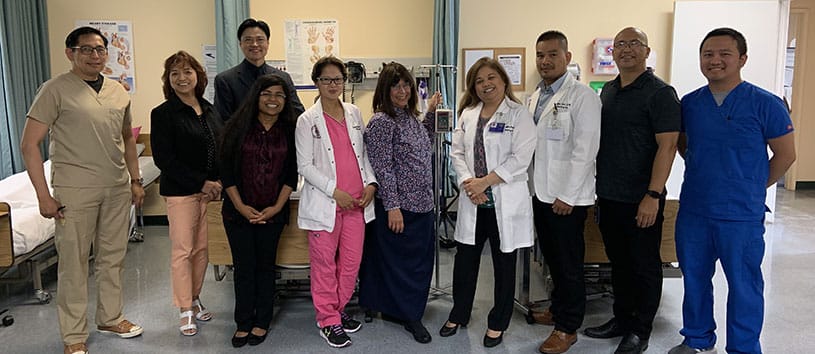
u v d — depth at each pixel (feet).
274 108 8.70
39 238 11.20
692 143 8.15
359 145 9.12
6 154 15.65
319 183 8.73
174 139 9.27
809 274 12.64
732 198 7.79
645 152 8.29
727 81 7.80
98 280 9.42
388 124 8.89
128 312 10.67
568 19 16.47
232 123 8.72
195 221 9.69
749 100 7.66
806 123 23.54
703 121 7.95
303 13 16.84
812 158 23.72
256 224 8.91
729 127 7.73
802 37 23.04
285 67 16.98
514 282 9.01
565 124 8.45
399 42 17.01
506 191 8.59
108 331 9.65
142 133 17.57
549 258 9.20
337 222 9.02
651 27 16.56
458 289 9.34
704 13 16.21
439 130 10.44
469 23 16.46
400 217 9.03
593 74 16.65
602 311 10.64
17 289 12.03
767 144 7.80
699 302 8.56
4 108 15.56
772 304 10.86
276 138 8.86
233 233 8.90
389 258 9.39
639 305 8.71
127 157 9.68
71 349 8.79
